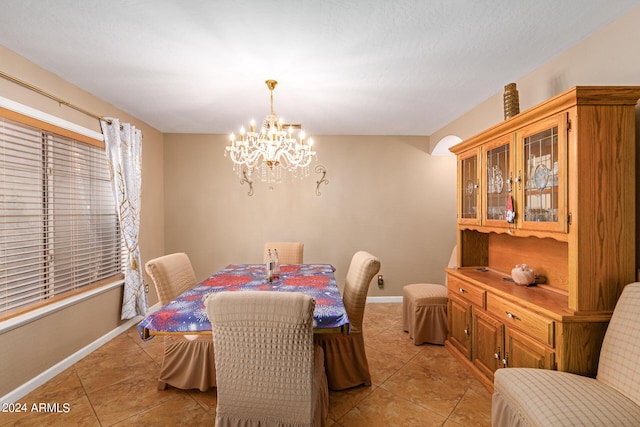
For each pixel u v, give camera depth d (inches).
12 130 74.3
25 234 77.1
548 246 78.6
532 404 48.5
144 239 135.6
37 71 82.3
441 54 77.2
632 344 49.4
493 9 60.1
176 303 67.7
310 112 121.9
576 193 58.0
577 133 57.9
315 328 59.6
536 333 64.0
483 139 88.5
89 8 59.0
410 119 131.5
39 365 81.9
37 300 84.2
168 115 125.6
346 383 79.3
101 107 107.4
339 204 157.4
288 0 57.1
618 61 63.0
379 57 78.5
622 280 58.3
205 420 68.0
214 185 155.0
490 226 86.4
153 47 73.5
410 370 89.8
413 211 158.6
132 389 79.7
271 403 51.9
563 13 61.4
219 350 51.7
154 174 144.3
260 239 156.4
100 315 105.8
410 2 58.0
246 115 125.3
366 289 80.1
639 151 60.7
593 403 46.4
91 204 104.2
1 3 57.2
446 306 106.8
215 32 67.3
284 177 156.6
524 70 86.4
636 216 60.8
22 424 66.4
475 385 81.8
